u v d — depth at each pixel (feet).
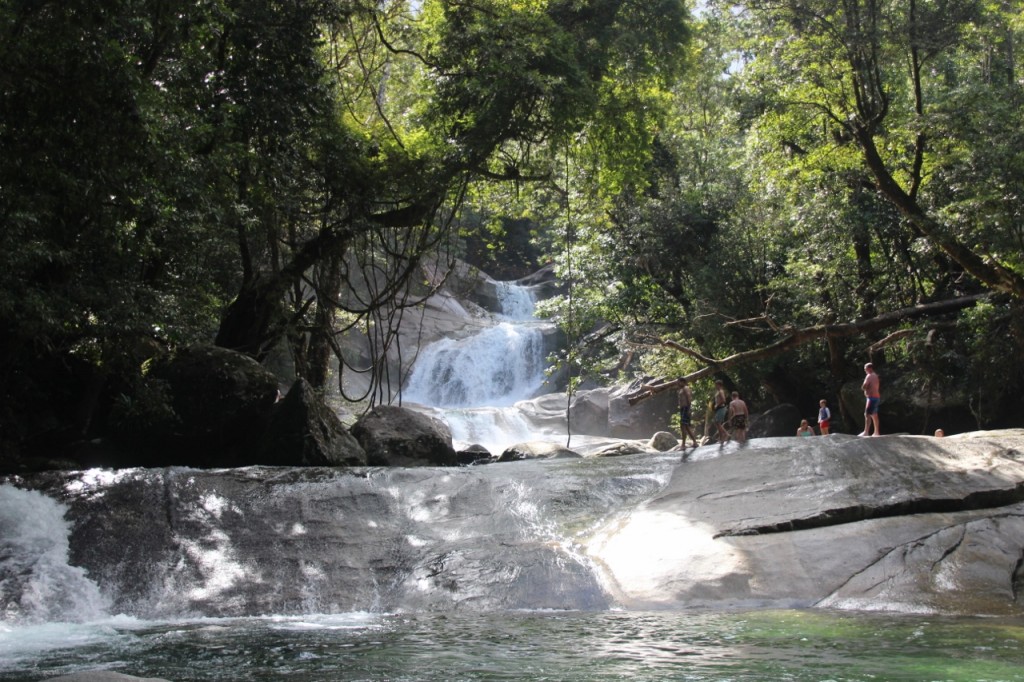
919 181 86.63
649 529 42.75
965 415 91.25
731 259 106.52
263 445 61.82
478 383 152.15
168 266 67.56
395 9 85.56
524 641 30.22
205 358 65.00
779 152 99.45
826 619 33.88
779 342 85.25
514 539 42.60
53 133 45.65
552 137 85.30
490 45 77.46
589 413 131.13
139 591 37.40
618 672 25.45
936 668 25.84
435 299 172.65
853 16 79.97
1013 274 82.84
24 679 25.49
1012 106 82.48
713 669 25.81
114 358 58.75
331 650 29.01
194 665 27.02
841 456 50.01
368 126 91.61
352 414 118.32
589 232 112.47
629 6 88.58
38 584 36.37
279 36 66.74
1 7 42.80
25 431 64.69
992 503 44.32
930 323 86.84
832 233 94.48
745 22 90.12
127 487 44.55
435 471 51.29
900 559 38.91
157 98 47.83
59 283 54.08
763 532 41.68
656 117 95.09
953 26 79.00
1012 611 35.29
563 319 114.21
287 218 77.36
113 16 46.21
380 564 40.29
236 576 38.75
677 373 112.68
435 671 25.80
